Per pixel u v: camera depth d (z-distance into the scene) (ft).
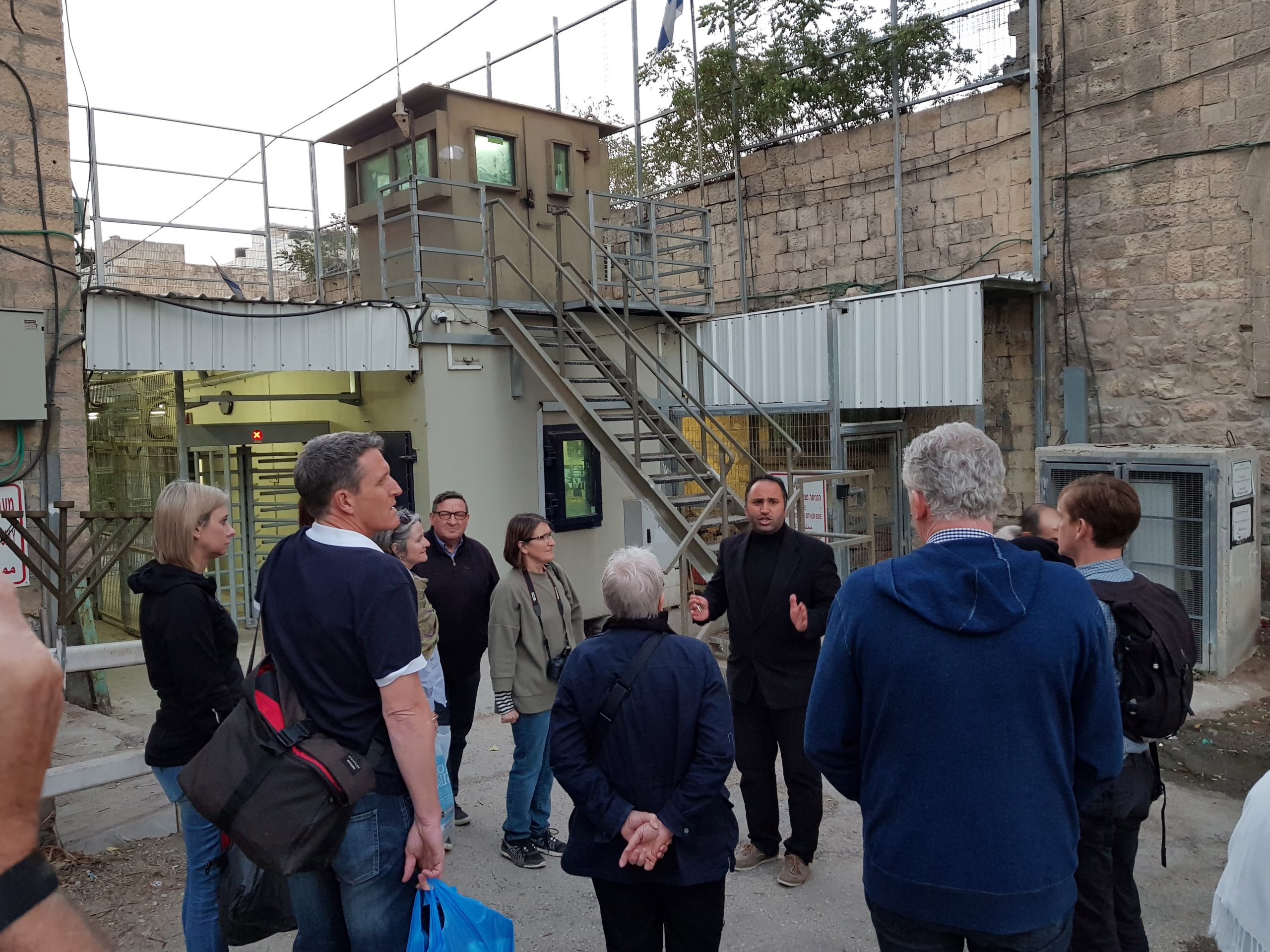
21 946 2.48
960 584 5.98
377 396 26.81
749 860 12.67
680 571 21.43
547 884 12.35
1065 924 6.03
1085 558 9.16
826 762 6.65
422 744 6.87
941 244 30.25
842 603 6.55
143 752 12.63
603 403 28.78
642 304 29.78
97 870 12.64
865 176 32.22
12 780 2.60
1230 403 23.98
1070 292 27.02
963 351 24.48
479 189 26.50
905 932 6.15
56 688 2.73
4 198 16.74
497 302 26.45
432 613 11.83
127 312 20.21
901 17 30.30
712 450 31.65
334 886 7.27
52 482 17.29
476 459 26.09
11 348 16.35
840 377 27.58
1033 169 27.37
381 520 7.43
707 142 36.94
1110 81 25.79
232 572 28.37
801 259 34.42
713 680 8.24
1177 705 8.13
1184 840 13.55
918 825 5.93
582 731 8.30
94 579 13.42
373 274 31.76
